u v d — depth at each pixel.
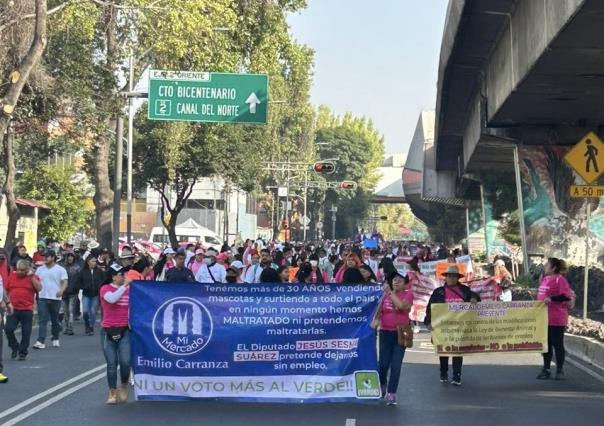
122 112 30.30
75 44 27.45
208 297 11.84
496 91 25.11
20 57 24.44
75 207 53.34
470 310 14.17
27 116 26.97
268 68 43.72
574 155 18.30
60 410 11.53
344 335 11.94
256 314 11.84
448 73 28.55
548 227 29.72
